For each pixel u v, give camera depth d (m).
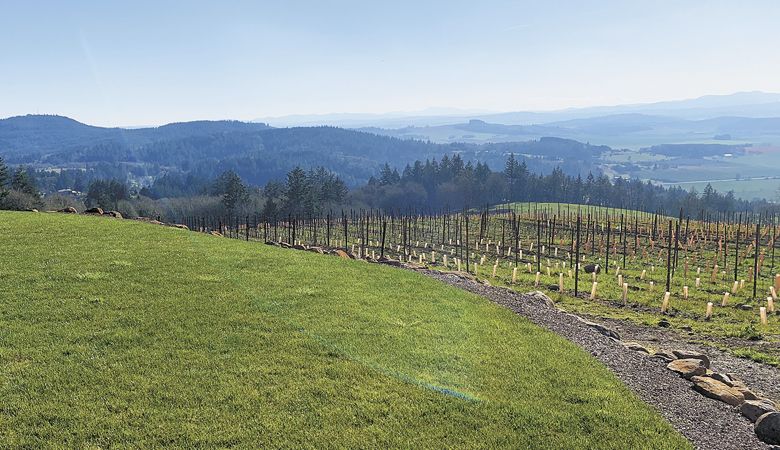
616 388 10.18
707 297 23.45
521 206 109.81
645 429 8.60
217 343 10.65
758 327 18.25
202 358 9.95
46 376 8.93
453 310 14.54
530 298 18.83
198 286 14.38
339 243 48.34
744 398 10.31
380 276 17.83
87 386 8.73
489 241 48.62
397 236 54.75
